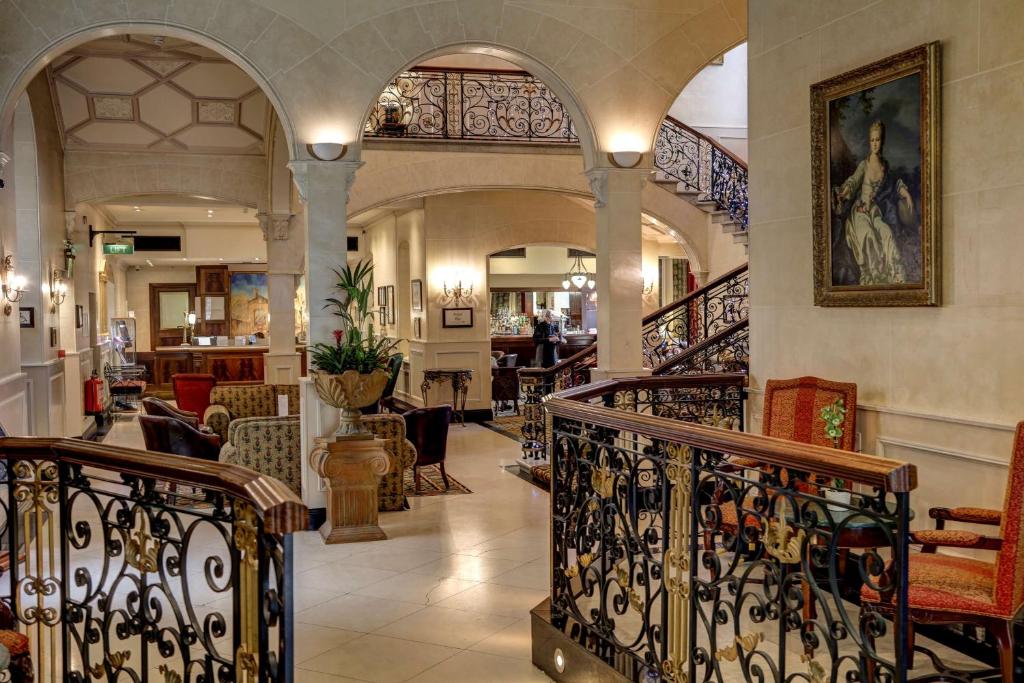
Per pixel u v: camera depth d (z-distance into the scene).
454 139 11.05
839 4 5.25
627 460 3.74
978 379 4.41
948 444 4.59
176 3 6.84
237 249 18.78
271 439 7.71
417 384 14.80
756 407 6.18
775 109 5.87
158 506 3.10
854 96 5.04
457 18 7.43
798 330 5.73
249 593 2.70
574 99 7.78
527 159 12.04
